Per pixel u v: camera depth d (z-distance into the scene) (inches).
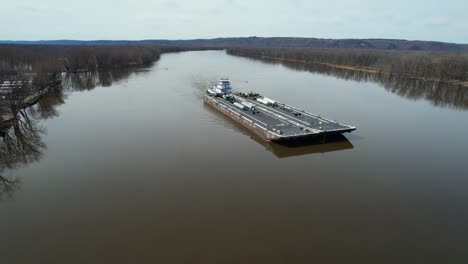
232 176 1584.6
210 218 1230.3
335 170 1683.1
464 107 3398.1
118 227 1170.6
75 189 1443.2
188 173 1606.8
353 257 1031.6
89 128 2308.1
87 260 1002.7
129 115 2674.7
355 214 1275.8
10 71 3420.3
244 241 1099.3
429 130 2477.9
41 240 1100.5
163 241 1094.4
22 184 1493.6
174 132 2245.3
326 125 2273.6
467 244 1109.1
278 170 1667.1
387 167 1737.2
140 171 1624.0
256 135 2198.6
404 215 1278.3
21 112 2495.1
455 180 1598.2
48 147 1940.2
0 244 1079.6
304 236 1133.7
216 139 2127.2
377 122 2679.6
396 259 1028.5
